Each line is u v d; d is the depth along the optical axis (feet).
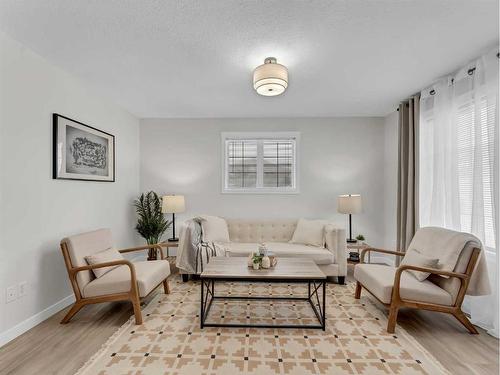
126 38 7.09
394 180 13.57
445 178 9.50
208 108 13.16
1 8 5.88
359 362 6.19
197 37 7.02
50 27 6.61
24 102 7.57
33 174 7.88
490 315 7.64
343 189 14.69
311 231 12.73
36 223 7.98
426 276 7.84
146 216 13.69
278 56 7.98
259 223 14.01
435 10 5.96
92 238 8.92
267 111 13.66
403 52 7.77
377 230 14.66
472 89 8.55
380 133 14.60
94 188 10.93
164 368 5.95
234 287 10.94
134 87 10.42
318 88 10.50
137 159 14.75
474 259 7.18
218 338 7.16
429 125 10.60
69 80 9.39
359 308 9.03
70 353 6.47
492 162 7.63
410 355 6.45
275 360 6.24
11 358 6.26
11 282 7.13
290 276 7.66
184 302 9.45
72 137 9.48
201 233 12.71
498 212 7.34
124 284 7.93
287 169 15.07
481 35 6.95
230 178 15.16
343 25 6.49
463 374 5.80
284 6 5.83
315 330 7.60
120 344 6.85
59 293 8.82
